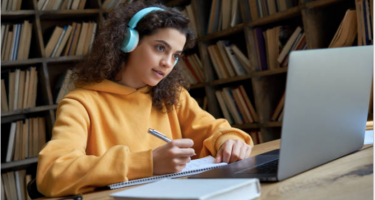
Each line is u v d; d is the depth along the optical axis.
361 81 1.09
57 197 1.05
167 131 1.61
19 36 3.02
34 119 3.09
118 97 1.51
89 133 1.41
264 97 3.02
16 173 3.02
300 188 0.78
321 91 0.92
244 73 3.15
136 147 1.47
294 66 0.82
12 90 2.99
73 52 3.22
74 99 1.42
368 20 2.22
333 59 0.96
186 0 3.42
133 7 1.49
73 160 1.08
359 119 1.12
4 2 2.98
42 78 3.08
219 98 3.32
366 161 0.97
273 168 0.95
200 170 1.13
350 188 0.74
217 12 3.23
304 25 2.58
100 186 1.07
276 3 2.79
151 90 1.60
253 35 2.96
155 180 1.07
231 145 1.31
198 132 1.67
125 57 1.51
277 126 3.06
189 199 0.63
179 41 1.42
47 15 3.16
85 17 3.43
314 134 0.93
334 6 2.70
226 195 0.68
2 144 3.06
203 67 3.34
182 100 1.73
